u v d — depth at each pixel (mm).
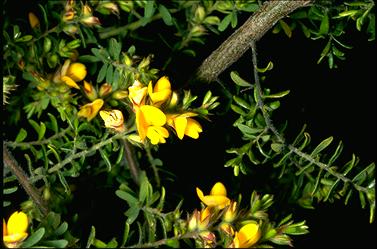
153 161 361
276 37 412
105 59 325
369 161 440
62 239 280
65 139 333
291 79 420
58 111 347
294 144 311
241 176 395
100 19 388
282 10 303
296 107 419
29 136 369
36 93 337
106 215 371
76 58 347
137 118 280
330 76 433
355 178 307
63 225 278
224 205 294
